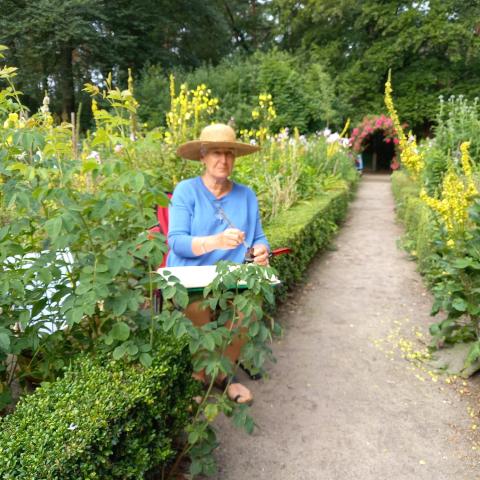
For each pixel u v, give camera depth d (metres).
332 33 25.97
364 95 24.17
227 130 2.73
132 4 20.84
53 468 1.20
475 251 2.80
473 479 2.11
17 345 1.72
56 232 1.45
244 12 32.03
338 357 3.35
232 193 2.87
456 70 23.06
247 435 2.42
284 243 4.14
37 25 17.02
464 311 3.04
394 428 2.49
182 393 1.92
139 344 1.73
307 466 2.19
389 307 4.40
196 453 1.90
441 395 2.82
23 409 1.44
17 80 17.48
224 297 1.89
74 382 1.56
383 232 8.23
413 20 22.66
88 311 1.50
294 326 3.96
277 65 19.50
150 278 1.70
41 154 1.81
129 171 1.55
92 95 2.21
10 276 1.66
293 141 8.06
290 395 2.83
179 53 26.17
